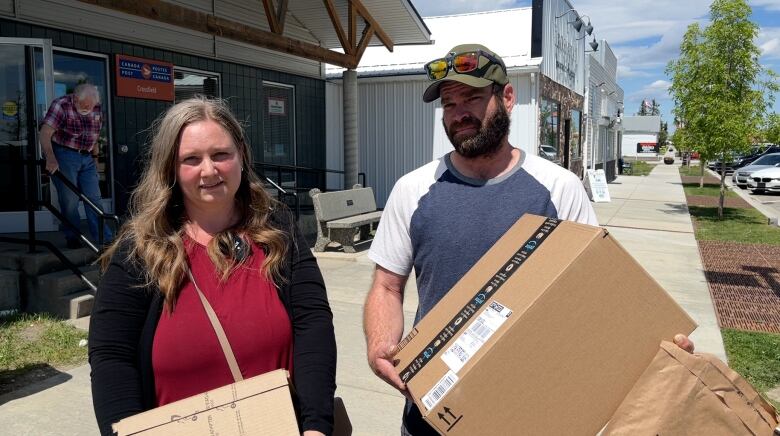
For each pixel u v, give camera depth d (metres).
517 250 1.63
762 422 1.39
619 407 1.45
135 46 7.66
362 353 4.41
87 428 3.22
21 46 6.32
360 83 13.06
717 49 13.18
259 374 1.64
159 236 1.65
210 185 1.67
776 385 3.89
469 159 1.92
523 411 1.41
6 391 3.65
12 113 6.47
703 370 1.40
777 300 6.09
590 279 1.44
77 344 4.39
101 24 7.18
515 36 14.30
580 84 19.89
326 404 1.61
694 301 6.02
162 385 1.59
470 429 1.39
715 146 13.05
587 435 1.44
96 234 5.98
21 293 5.16
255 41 7.47
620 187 22.14
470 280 1.67
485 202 1.86
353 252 8.00
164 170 1.69
